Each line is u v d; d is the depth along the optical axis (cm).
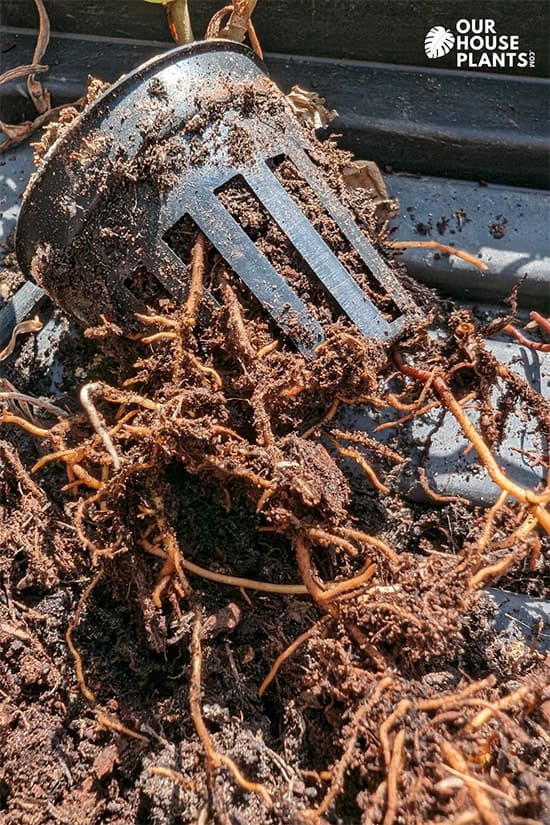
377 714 45
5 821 47
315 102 56
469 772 44
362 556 48
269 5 59
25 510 51
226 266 48
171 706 48
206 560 50
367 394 49
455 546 53
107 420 52
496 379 51
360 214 51
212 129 48
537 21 59
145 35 61
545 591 52
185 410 48
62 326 56
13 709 49
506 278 58
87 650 50
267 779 47
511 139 59
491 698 47
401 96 60
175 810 47
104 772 48
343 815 46
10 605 50
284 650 49
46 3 61
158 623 48
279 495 48
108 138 48
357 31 60
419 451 54
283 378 48
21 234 50
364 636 47
